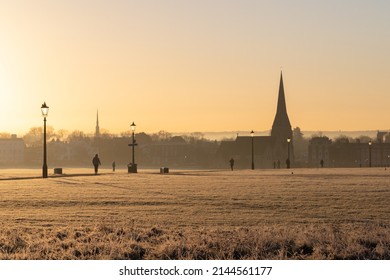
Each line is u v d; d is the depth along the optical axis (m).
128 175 69.19
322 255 18.91
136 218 28.45
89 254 19.19
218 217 29.06
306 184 50.16
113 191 42.38
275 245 19.91
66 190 43.03
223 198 37.34
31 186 47.06
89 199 36.50
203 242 20.22
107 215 29.52
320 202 35.38
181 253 19.06
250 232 22.06
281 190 43.50
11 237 21.00
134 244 19.89
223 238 21.02
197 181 54.66
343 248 19.69
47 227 24.92
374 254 19.30
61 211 31.06
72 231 22.92
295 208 32.69
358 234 22.14
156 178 60.50
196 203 34.72
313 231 22.91
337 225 26.44
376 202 35.56
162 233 23.09
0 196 38.06
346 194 40.22
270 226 25.72
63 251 19.25
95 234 22.14
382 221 28.19
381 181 54.91
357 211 31.66
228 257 18.64
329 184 50.22
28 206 33.12
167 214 30.05
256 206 33.41
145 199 36.62
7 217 28.45
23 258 18.42
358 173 76.12
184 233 22.75
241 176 66.06
